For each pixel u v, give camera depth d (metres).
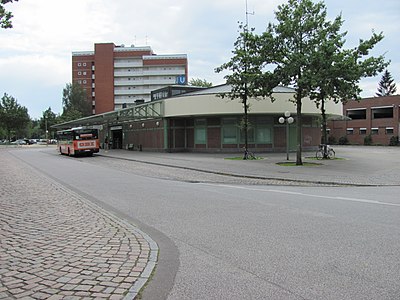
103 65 107.94
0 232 6.77
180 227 7.23
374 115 58.34
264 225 7.24
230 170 19.55
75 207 9.42
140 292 4.10
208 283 4.34
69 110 100.81
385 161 24.00
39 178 16.95
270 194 11.72
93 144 37.00
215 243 6.05
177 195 11.60
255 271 4.71
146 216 8.37
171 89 46.16
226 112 33.75
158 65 108.19
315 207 9.19
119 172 20.23
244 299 3.89
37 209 9.13
